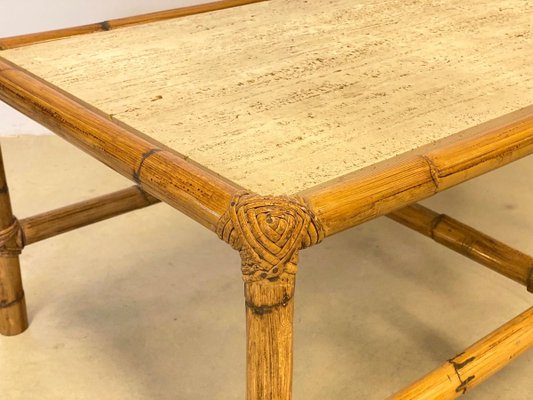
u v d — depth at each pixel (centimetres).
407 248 131
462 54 96
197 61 93
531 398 97
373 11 116
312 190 61
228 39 102
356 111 77
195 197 59
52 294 118
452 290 120
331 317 113
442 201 147
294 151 68
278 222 55
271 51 97
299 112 77
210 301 116
